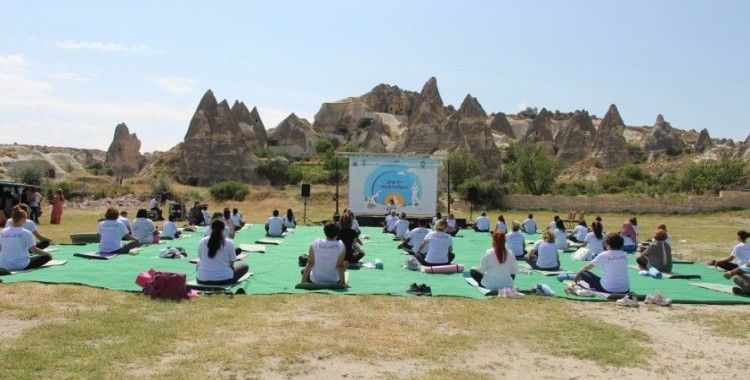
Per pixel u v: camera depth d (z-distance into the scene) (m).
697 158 106.19
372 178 41.75
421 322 10.27
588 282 13.38
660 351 8.91
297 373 7.48
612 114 120.25
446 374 7.54
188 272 15.02
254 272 15.59
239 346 8.46
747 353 8.88
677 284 15.23
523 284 14.62
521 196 61.41
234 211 31.23
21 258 14.02
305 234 29.38
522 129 172.38
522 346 9.00
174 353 8.11
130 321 9.61
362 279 14.83
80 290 11.76
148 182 83.38
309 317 10.38
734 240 30.11
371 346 8.70
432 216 42.09
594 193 80.12
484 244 26.84
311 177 87.12
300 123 135.38
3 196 31.34
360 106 148.50
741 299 12.91
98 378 7.01
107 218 17.83
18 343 8.23
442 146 101.56
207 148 88.81
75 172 112.75
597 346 9.02
